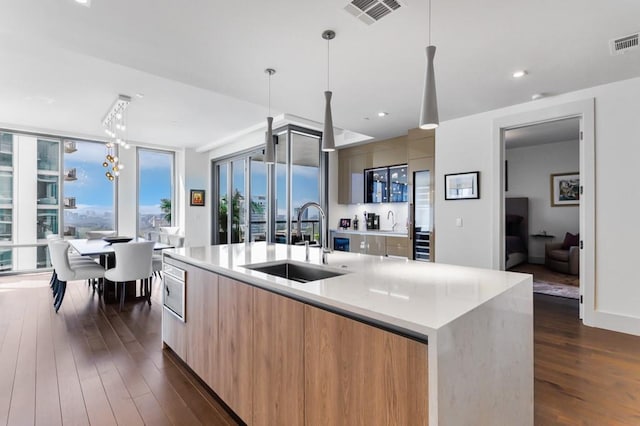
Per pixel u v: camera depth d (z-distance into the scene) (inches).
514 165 291.0
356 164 254.4
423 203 195.9
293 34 93.7
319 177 251.1
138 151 296.8
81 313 152.3
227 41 97.8
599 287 131.9
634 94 123.8
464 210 172.4
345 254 104.6
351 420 49.0
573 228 262.5
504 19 85.7
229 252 108.8
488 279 66.0
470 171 169.5
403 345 42.5
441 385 39.6
